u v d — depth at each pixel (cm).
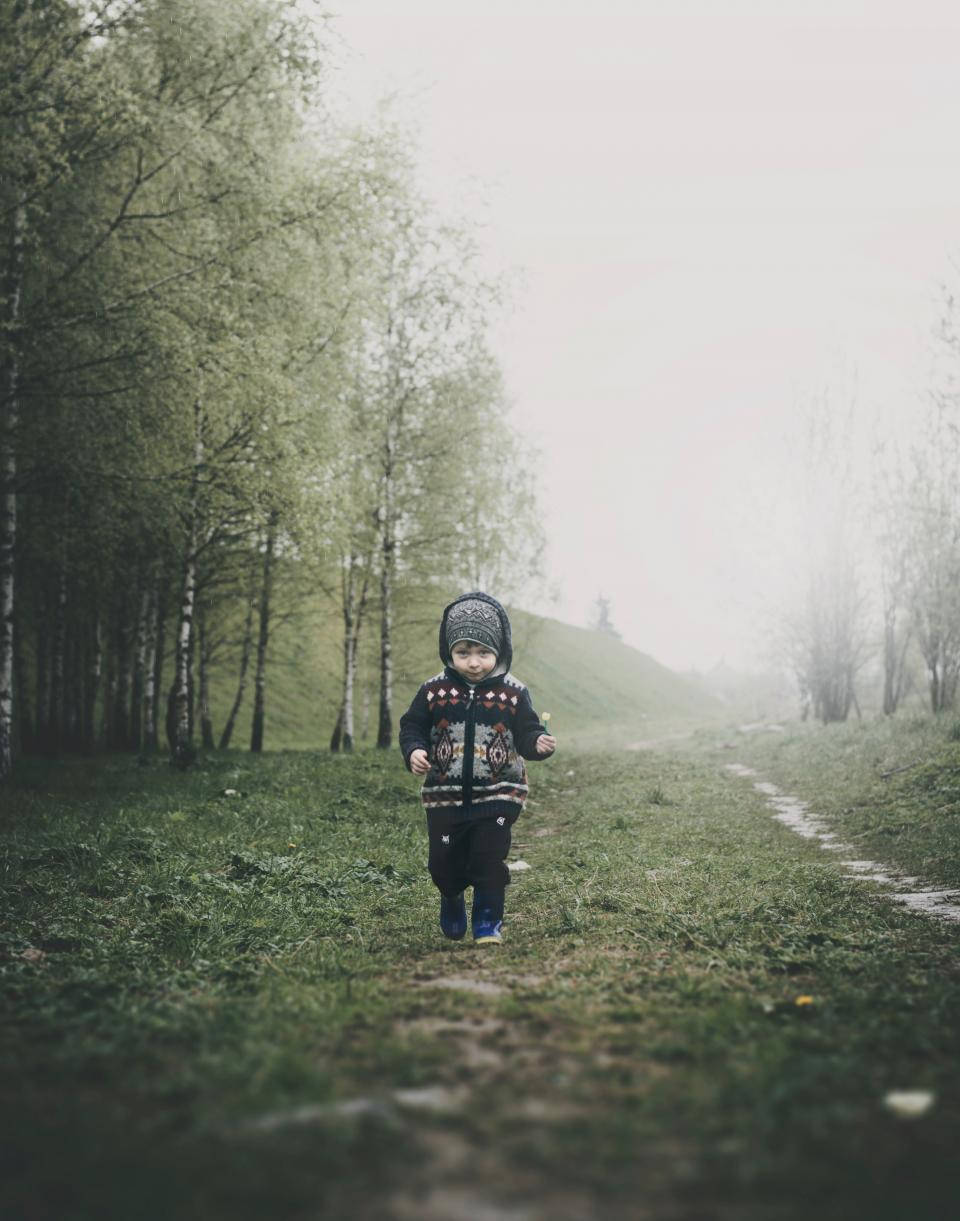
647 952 515
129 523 1917
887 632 2389
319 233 1590
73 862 811
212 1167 208
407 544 2638
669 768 2045
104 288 1441
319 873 810
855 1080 271
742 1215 188
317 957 510
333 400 1884
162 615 2703
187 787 1491
